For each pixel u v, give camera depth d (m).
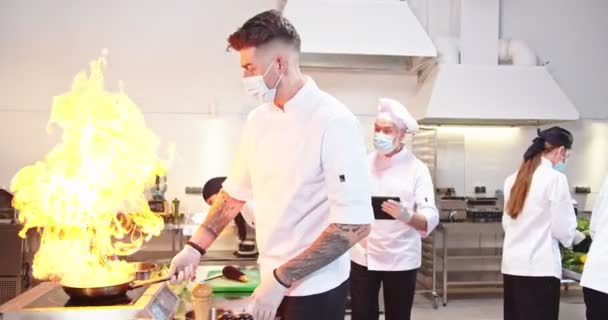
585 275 2.48
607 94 5.33
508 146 5.20
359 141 1.29
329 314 1.33
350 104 5.00
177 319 1.56
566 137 2.82
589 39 5.29
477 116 4.44
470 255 4.82
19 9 4.59
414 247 2.64
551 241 2.74
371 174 2.84
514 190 2.84
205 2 4.79
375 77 5.03
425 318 4.19
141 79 4.73
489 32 4.80
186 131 4.79
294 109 1.30
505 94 4.53
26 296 1.37
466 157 5.15
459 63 4.78
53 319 1.23
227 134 4.83
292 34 1.27
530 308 2.77
